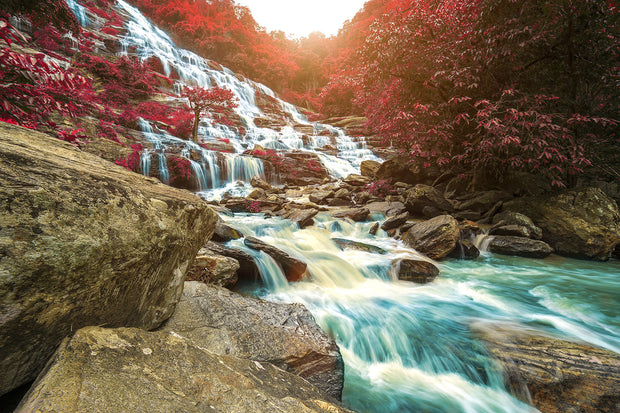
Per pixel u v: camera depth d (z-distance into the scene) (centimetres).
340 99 3162
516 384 227
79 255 86
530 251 555
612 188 743
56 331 89
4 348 77
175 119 1512
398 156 1098
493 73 739
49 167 96
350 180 1159
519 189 821
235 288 372
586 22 605
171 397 88
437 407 220
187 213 149
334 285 410
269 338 207
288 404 112
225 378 112
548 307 357
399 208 812
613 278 457
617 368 221
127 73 1709
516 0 624
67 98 254
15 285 73
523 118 623
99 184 107
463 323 311
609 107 653
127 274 108
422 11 788
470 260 542
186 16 4084
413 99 897
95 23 2438
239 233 491
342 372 214
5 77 211
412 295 387
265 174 1282
